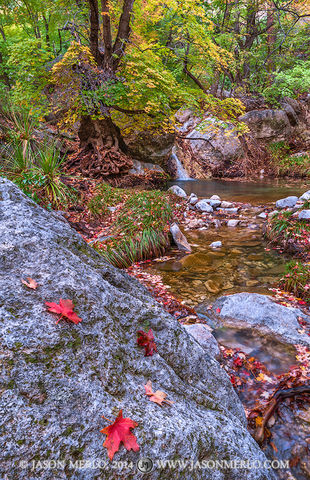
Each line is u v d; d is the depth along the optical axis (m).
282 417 1.81
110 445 0.77
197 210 7.20
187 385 1.22
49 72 8.02
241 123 10.50
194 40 8.62
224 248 4.88
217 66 10.70
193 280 3.77
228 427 1.14
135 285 1.62
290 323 2.65
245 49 13.34
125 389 0.94
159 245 4.66
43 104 8.48
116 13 8.38
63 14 8.63
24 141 5.97
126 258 4.25
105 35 8.12
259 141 13.50
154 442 0.84
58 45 13.07
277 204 7.11
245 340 2.53
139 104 8.61
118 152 9.29
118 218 5.23
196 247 4.95
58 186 5.43
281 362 2.27
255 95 14.80
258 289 3.52
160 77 7.48
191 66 11.66
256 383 2.09
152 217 5.18
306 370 2.17
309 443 1.66
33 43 7.66
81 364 0.88
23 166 5.24
